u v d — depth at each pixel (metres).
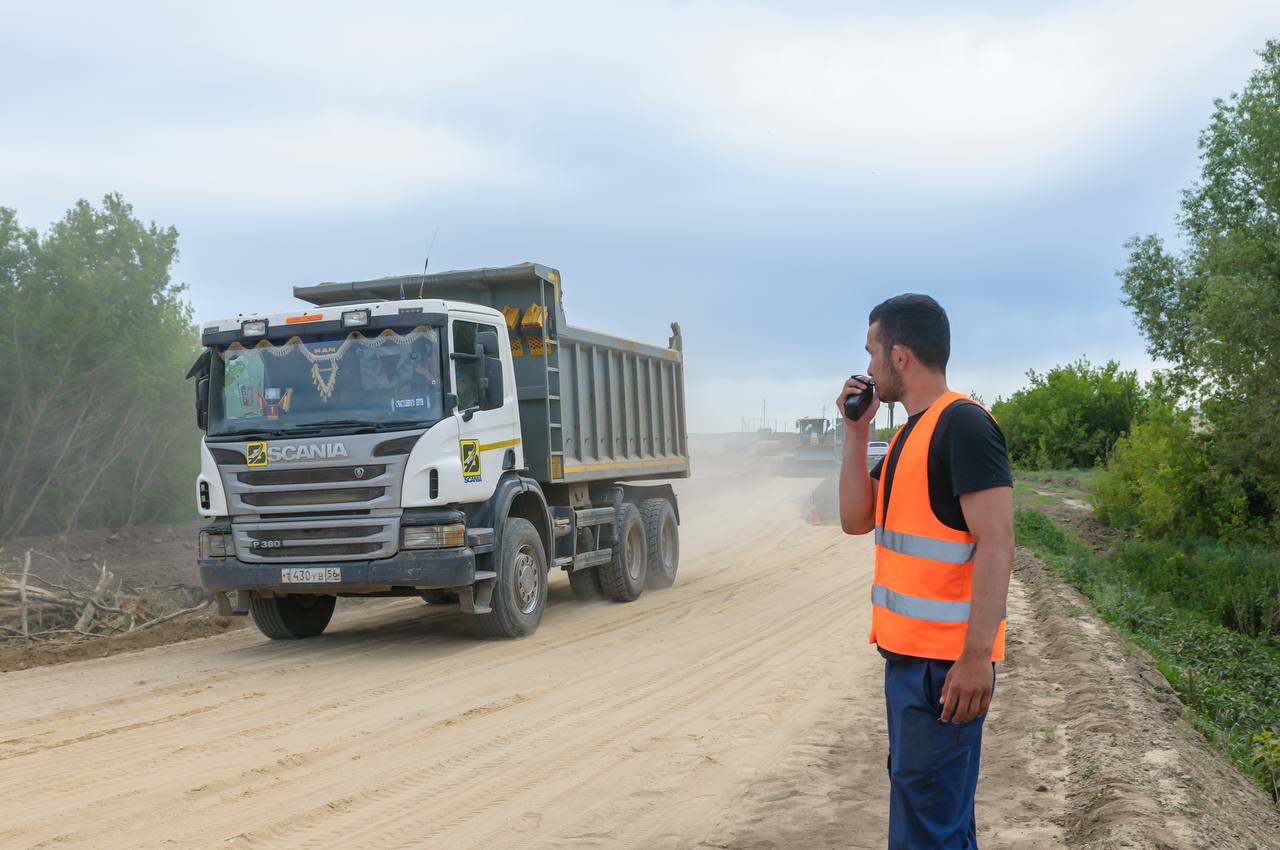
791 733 6.73
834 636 10.59
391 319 9.83
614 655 9.65
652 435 15.50
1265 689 12.51
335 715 7.33
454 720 7.12
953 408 2.84
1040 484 45.38
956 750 2.83
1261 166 23.52
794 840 4.71
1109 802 4.87
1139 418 50.94
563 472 12.12
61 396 19.62
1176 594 21.22
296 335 10.09
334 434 9.64
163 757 6.22
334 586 9.66
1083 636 10.12
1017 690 7.91
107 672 9.22
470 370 10.23
